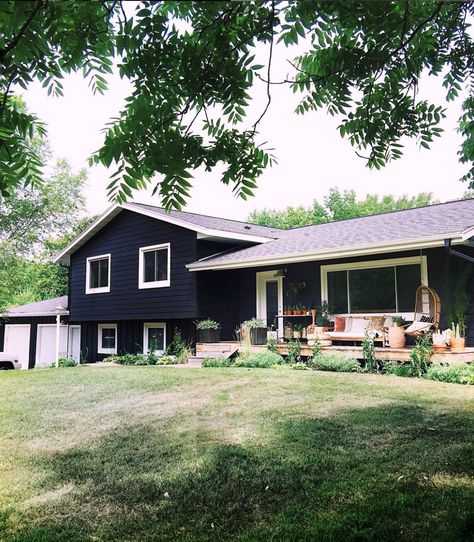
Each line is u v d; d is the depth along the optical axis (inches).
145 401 275.7
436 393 264.2
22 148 77.6
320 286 464.1
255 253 476.4
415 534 111.5
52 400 290.4
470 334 355.3
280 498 136.9
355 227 485.7
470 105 120.9
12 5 52.0
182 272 518.0
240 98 85.7
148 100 80.9
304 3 78.8
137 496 143.6
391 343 374.3
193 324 524.1
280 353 433.4
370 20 87.1
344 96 105.9
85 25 71.3
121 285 588.7
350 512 124.9
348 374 343.3
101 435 207.2
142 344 590.2
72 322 690.8
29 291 1210.0
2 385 358.0
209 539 117.0
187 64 79.4
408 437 183.9
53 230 888.9
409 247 360.2
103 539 119.6
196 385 319.6
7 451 189.5
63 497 144.9
